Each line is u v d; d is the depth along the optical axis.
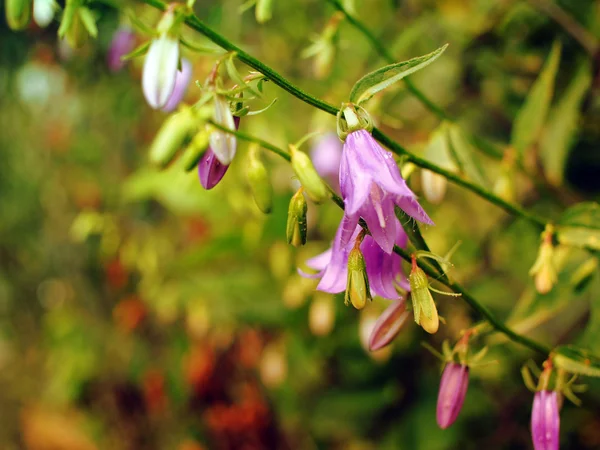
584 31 0.31
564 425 0.35
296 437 0.46
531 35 0.35
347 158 0.16
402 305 0.19
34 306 0.73
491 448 0.36
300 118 0.40
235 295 0.40
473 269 0.37
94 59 0.50
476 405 0.36
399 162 0.19
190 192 0.40
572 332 0.33
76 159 0.59
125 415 0.59
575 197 0.31
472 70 0.38
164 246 0.50
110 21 0.41
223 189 0.39
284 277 0.39
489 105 0.38
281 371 0.40
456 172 0.25
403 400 0.39
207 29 0.17
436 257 0.17
